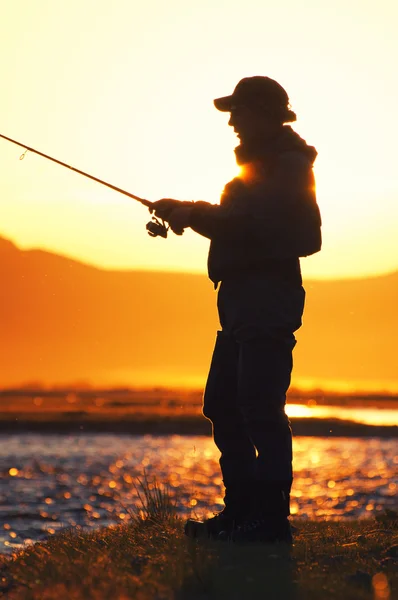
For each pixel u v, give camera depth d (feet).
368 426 428.97
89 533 40.88
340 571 29.63
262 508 33.55
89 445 314.96
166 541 34.78
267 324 33.04
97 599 26.17
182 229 34.40
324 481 179.22
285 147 33.17
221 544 33.30
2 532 84.02
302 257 33.88
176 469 211.00
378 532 37.93
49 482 166.09
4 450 280.31
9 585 29.71
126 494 139.33
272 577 28.48
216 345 35.37
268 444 33.27
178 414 483.10
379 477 189.16
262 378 33.06
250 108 33.53
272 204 32.42
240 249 33.24
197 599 26.37
